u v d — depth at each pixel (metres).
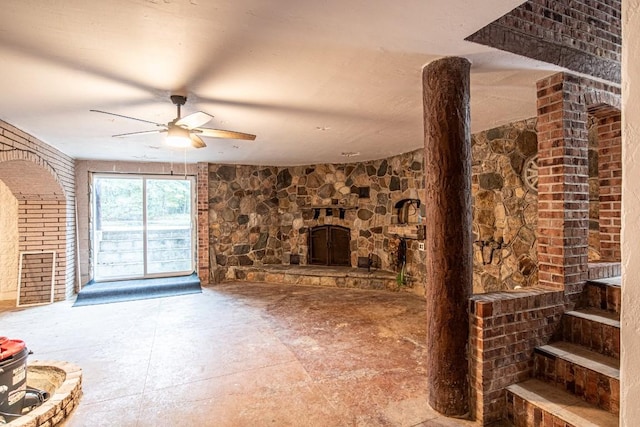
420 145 4.66
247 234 6.43
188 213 6.60
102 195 6.04
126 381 2.63
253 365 2.88
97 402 2.35
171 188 6.49
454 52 2.02
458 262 2.12
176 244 6.53
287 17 1.62
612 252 2.82
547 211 2.42
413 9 1.56
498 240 3.73
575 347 2.24
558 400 1.98
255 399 2.38
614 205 2.82
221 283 6.02
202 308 4.54
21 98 2.68
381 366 2.85
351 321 3.97
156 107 2.93
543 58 2.14
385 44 1.90
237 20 1.63
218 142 4.41
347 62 2.12
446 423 2.10
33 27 1.67
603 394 1.88
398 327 3.77
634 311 0.66
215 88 2.52
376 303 4.70
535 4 2.11
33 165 4.02
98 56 1.99
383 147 4.79
